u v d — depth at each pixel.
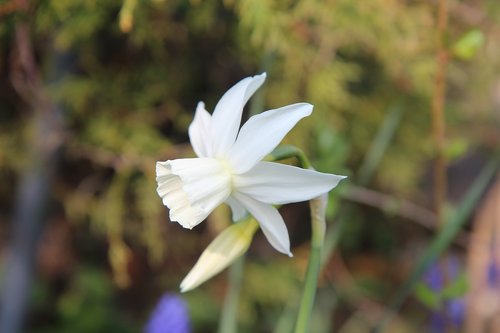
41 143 0.62
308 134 0.64
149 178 0.63
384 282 0.83
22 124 0.66
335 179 0.43
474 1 0.70
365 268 0.84
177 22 0.62
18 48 0.58
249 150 0.43
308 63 0.62
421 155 0.74
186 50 0.64
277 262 0.74
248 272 0.72
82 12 0.58
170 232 0.70
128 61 0.64
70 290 0.76
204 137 0.45
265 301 0.73
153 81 0.64
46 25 0.57
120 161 0.63
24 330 0.64
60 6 0.56
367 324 0.78
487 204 0.71
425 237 0.83
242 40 0.62
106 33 0.63
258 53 0.63
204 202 0.43
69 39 0.58
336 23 0.61
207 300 0.74
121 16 0.56
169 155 0.63
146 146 0.63
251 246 0.74
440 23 0.57
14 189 0.71
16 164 0.65
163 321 0.60
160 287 0.74
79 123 0.64
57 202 0.72
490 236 0.71
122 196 0.64
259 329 0.77
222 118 0.44
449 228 0.54
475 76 0.75
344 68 0.64
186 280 0.45
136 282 0.75
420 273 0.55
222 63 0.66
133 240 0.72
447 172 0.87
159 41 0.62
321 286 0.75
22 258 0.63
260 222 0.44
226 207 0.63
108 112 0.64
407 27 0.63
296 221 0.76
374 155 0.61
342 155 0.57
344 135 0.67
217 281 0.75
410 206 0.73
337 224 0.60
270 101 0.64
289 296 0.72
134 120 0.64
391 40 0.63
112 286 0.76
